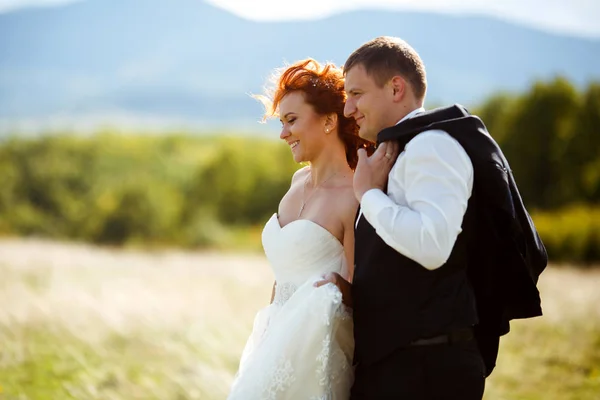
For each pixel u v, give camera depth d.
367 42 2.60
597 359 6.66
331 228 2.92
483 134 2.42
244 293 10.95
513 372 6.21
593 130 27.30
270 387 2.65
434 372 2.36
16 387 5.05
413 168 2.34
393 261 2.39
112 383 5.40
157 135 49.94
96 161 36.28
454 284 2.37
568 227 20.28
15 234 28.17
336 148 3.02
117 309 8.48
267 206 31.25
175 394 5.17
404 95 2.53
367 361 2.41
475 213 2.42
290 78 2.98
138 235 25.53
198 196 31.27
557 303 9.55
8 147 35.38
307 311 2.63
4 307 7.93
